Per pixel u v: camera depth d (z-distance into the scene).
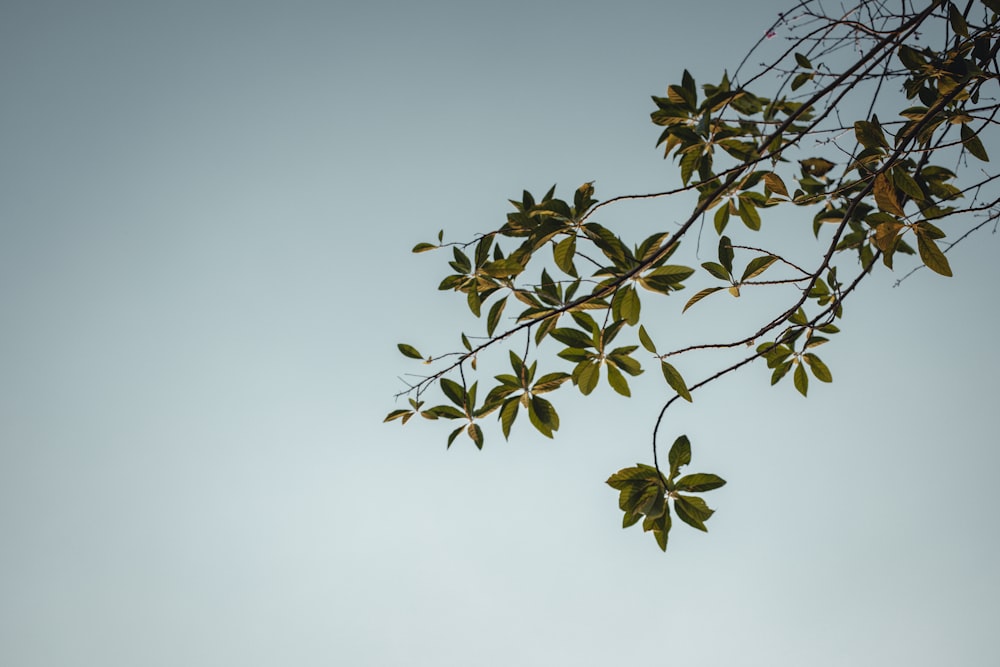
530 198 3.27
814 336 3.47
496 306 3.29
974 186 3.35
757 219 3.39
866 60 3.12
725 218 3.37
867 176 3.28
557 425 3.30
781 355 3.47
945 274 3.12
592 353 3.23
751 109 3.23
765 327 3.27
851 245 3.50
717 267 3.27
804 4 3.29
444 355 3.35
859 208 3.48
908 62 3.15
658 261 3.12
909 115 3.19
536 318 3.24
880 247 3.14
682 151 3.28
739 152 3.28
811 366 3.47
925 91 3.17
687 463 3.18
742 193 3.37
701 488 3.16
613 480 3.19
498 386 3.29
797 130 3.31
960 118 3.16
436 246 3.33
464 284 3.30
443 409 3.37
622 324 3.19
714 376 3.28
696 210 3.09
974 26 3.18
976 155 3.21
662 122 3.27
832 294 3.53
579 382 3.25
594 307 3.21
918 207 3.21
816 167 3.52
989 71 3.13
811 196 3.39
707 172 3.27
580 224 3.16
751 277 3.26
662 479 3.17
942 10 3.26
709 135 3.25
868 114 3.27
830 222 3.52
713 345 3.25
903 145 3.12
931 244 3.12
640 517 3.18
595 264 3.16
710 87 3.29
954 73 3.14
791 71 3.37
